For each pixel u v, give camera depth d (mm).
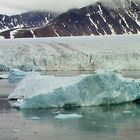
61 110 36062
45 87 38938
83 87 37469
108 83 38219
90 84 37594
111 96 38469
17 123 31406
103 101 38344
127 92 39938
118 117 33656
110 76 38500
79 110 36156
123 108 37406
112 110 36344
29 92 40094
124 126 30562
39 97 36844
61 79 39250
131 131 29047
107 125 30859
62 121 32219
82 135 27906
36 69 89188
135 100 40719
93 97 37781
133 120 32500
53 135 27922
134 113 35188
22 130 29266
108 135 27969
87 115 34312
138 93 40625
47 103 36906
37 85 39906
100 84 37906
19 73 70438
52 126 30469
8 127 30125
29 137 27422
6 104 39531
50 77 40188
